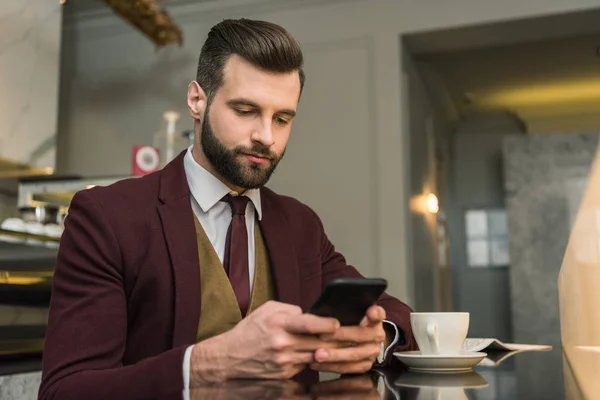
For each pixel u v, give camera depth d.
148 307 1.08
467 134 7.34
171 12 4.17
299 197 3.88
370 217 3.75
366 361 0.90
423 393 0.67
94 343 0.96
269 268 1.28
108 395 0.84
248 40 1.13
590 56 5.15
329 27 3.97
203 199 1.23
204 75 1.19
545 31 3.81
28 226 2.54
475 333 7.04
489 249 7.12
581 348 1.32
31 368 2.24
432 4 3.80
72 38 4.34
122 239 1.07
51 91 2.84
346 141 3.86
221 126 1.15
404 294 3.63
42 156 2.77
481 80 5.71
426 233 4.76
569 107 6.57
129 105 4.17
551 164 6.15
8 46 2.58
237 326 0.86
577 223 1.41
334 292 0.77
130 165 4.11
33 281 2.27
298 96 1.19
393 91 3.81
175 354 0.86
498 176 7.18
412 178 4.23
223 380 0.83
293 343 0.82
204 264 1.19
